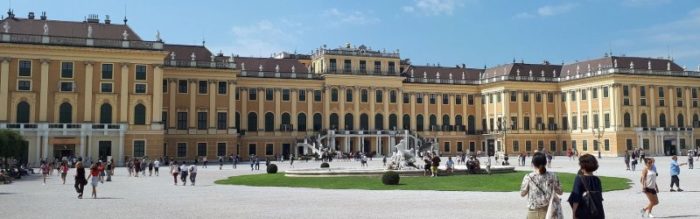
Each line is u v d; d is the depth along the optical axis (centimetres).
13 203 2953
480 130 12681
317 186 3991
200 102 9862
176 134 9644
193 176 4388
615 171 5822
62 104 7862
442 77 12775
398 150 5288
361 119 11644
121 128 7969
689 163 6231
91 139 7844
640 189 3572
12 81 7669
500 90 12081
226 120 10050
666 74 11319
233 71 10106
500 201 2864
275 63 11519
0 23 7938
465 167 5678
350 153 10469
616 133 10788
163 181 4881
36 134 7594
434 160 4778
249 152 10788
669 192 3353
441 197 3111
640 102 11088
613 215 2284
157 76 8331
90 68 7994
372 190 3644
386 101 11800
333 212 2456
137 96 8200
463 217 2258
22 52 7712
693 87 11644
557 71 12769
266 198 3141
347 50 11612
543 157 1484
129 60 8194
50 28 8094
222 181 4738
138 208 2677
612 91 10906
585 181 1333
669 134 11162
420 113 12269
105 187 4159
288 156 11031
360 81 11638
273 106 11056
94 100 7994
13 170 5225
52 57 7831
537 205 1460
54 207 2750
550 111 12319
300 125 11275
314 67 12119
